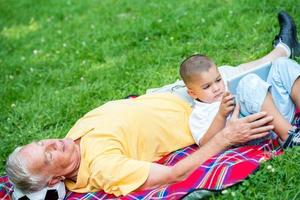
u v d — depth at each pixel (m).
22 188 3.81
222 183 3.61
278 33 5.67
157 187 3.74
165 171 3.70
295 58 5.08
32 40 7.37
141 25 6.65
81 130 4.02
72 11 8.02
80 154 3.93
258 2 6.32
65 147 3.86
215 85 4.04
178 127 4.17
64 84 6.00
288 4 6.06
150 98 4.25
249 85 3.83
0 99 5.87
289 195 3.49
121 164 3.75
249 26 6.00
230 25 6.12
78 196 3.92
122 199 3.69
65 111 5.39
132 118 4.07
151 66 5.84
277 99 3.95
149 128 4.11
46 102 5.62
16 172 3.76
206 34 6.12
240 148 3.92
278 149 3.91
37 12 8.39
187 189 3.65
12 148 5.00
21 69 6.55
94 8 7.91
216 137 3.76
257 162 3.71
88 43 6.73
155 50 6.10
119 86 5.64
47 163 3.79
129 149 4.01
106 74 5.90
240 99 3.87
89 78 5.98
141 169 3.72
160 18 6.77
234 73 4.60
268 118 3.73
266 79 4.05
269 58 4.90
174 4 7.07
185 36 6.25
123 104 4.19
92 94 5.61
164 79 5.53
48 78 6.14
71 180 4.01
